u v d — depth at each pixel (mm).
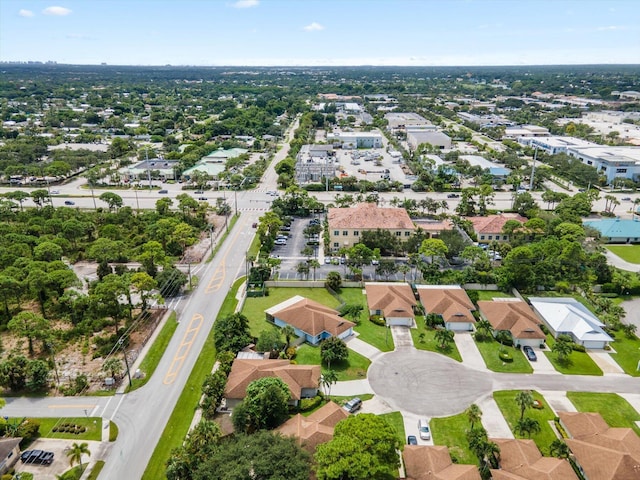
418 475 69125
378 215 161375
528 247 147875
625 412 87562
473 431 75500
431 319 115750
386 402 88812
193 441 70438
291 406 86625
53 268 121500
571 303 125438
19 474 68062
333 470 62812
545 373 98875
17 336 109125
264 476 62156
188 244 164125
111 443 78188
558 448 73750
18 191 195750
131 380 93812
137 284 113000
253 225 185125
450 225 169625
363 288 135625
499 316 113438
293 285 136500
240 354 99938
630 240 173875
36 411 85375
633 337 113250
